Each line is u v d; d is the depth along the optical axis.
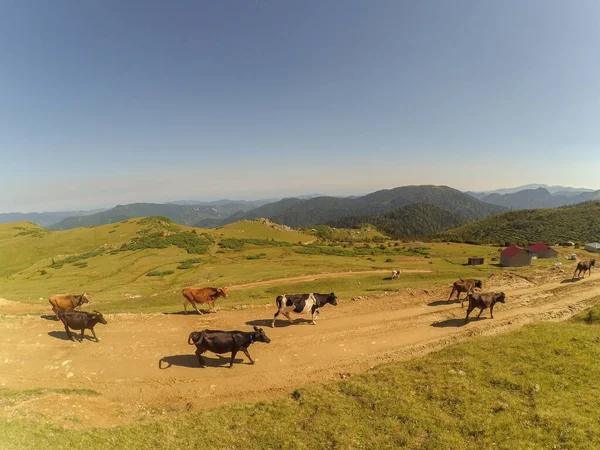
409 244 131.00
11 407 10.59
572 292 29.14
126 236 118.81
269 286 42.44
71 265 77.75
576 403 10.20
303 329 19.77
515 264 63.91
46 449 8.20
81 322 16.78
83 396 12.14
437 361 14.30
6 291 50.28
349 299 26.22
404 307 24.39
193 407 12.07
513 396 10.95
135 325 19.69
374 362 15.62
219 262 77.56
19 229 147.50
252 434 9.96
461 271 52.03
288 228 182.62
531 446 8.48
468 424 9.65
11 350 15.73
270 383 13.77
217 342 14.56
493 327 20.12
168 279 59.56
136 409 11.99
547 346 14.67
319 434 9.79
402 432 9.59
